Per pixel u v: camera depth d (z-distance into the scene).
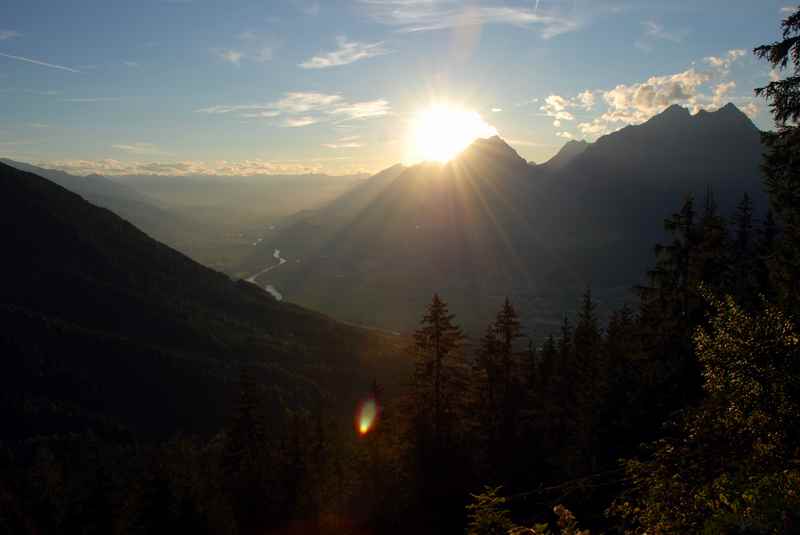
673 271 20.12
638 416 16.42
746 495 6.36
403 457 27.64
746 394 6.93
